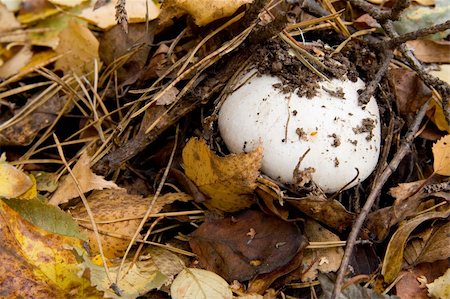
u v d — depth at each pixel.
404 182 0.41
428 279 0.38
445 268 0.38
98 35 0.50
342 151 0.37
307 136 0.37
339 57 0.41
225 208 0.39
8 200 0.36
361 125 0.38
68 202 0.40
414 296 0.38
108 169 0.41
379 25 0.44
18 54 0.51
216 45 0.41
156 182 0.42
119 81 0.46
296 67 0.39
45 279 0.36
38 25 0.53
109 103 0.46
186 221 0.40
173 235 0.40
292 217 0.39
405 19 0.45
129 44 0.46
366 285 0.38
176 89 0.40
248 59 0.40
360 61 0.41
